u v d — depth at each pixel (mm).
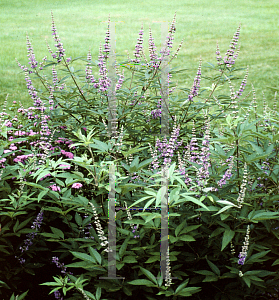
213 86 3771
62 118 3645
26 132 3629
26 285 2715
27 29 15570
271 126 2990
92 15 18188
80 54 11805
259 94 8461
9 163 3244
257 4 21125
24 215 2750
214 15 18625
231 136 2422
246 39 14258
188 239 2166
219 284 2475
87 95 4109
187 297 2432
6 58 11375
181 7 20547
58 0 22078
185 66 10891
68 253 2588
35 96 3686
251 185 2688
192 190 2463
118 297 2379
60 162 2465
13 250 2576
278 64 11008
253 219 2227
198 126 3686
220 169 2441
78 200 2404
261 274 2273
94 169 2424
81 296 2318
